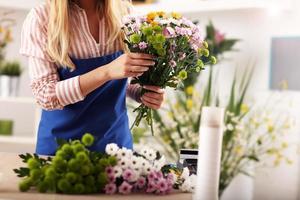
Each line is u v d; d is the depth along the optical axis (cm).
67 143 137
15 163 172
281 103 358
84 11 201
